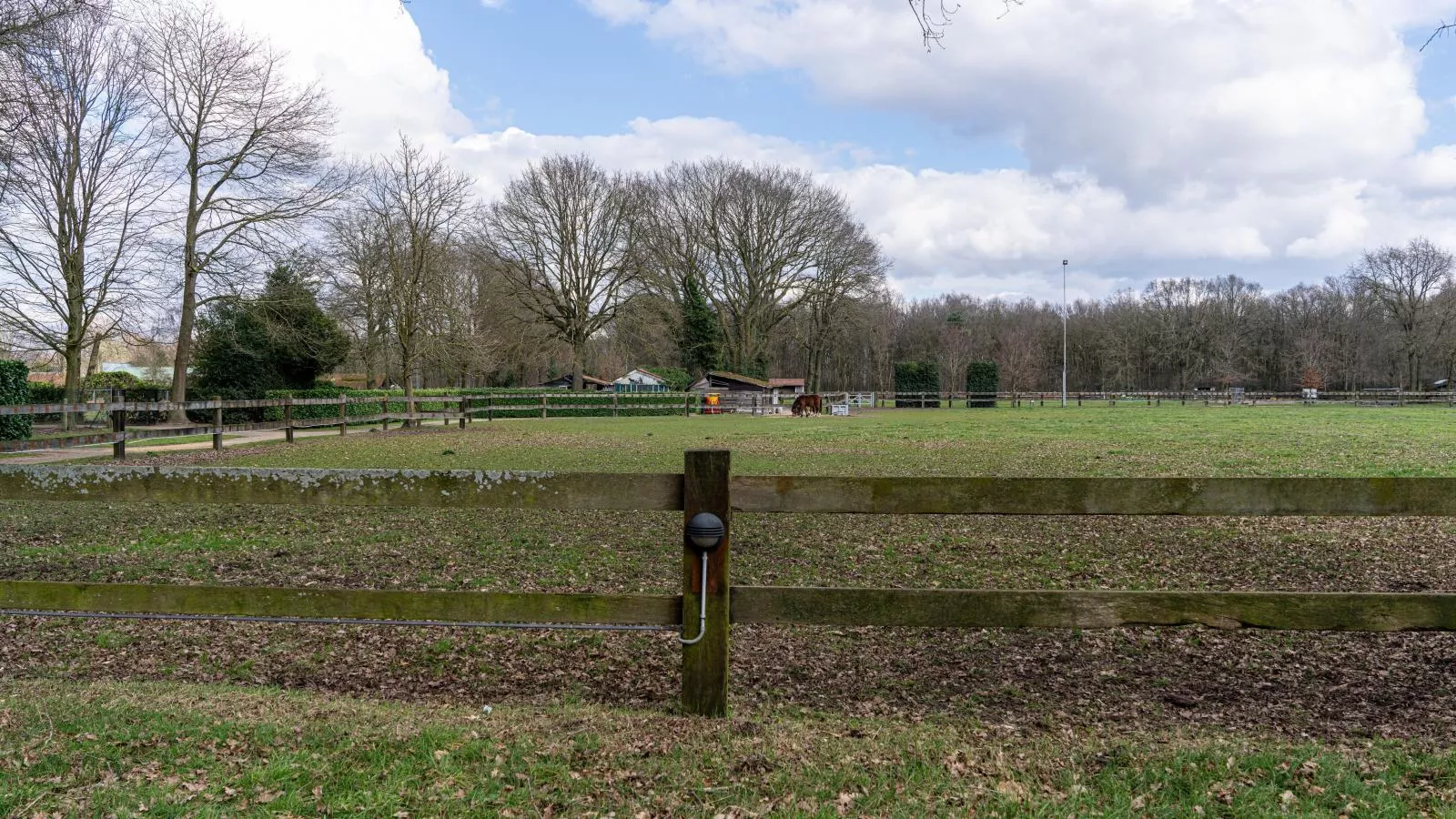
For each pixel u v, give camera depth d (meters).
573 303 44.28
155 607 3.48
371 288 31.08
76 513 8.70
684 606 3.33
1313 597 3.19
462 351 27.91
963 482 3.24
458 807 2.64
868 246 50.22
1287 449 15.47
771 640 4.68
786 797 2.73
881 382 71.44
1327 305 72.88
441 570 6.27
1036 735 3.36
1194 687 4.01
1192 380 73.00
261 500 3.42
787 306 54.88
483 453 15.80
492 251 42.31
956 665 4.32
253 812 2.59
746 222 51.62
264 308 25.34
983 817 2.62
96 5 12.97
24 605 3.48
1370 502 3.17
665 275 49.97
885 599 3.29
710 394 41.22
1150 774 2.89
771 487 3.26
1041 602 3.26
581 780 2.83
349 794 2.71
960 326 67.75
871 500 3.24
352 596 3.43
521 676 4.18
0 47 11.16
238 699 3.64
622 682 4.10
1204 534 7.55
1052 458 14.30
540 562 6.48
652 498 3.32
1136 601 3.25
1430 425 24.08
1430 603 3.16
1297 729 3.46
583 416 37.91
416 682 4.11
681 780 2.84
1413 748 3.15
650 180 51.28
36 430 23.97
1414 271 58.81
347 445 18.23
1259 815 2.60
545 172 43.28
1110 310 77.88
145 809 2.59
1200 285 75.25
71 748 3.01
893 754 3.08
